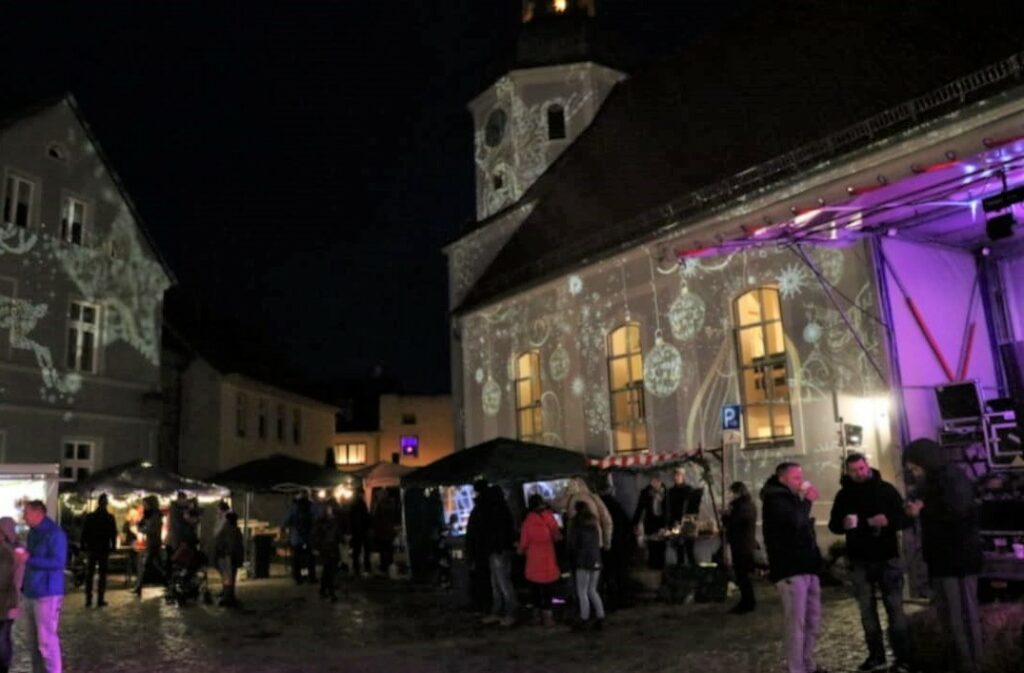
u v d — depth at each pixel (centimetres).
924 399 1214
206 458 2955
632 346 1833
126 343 2389
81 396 2228
